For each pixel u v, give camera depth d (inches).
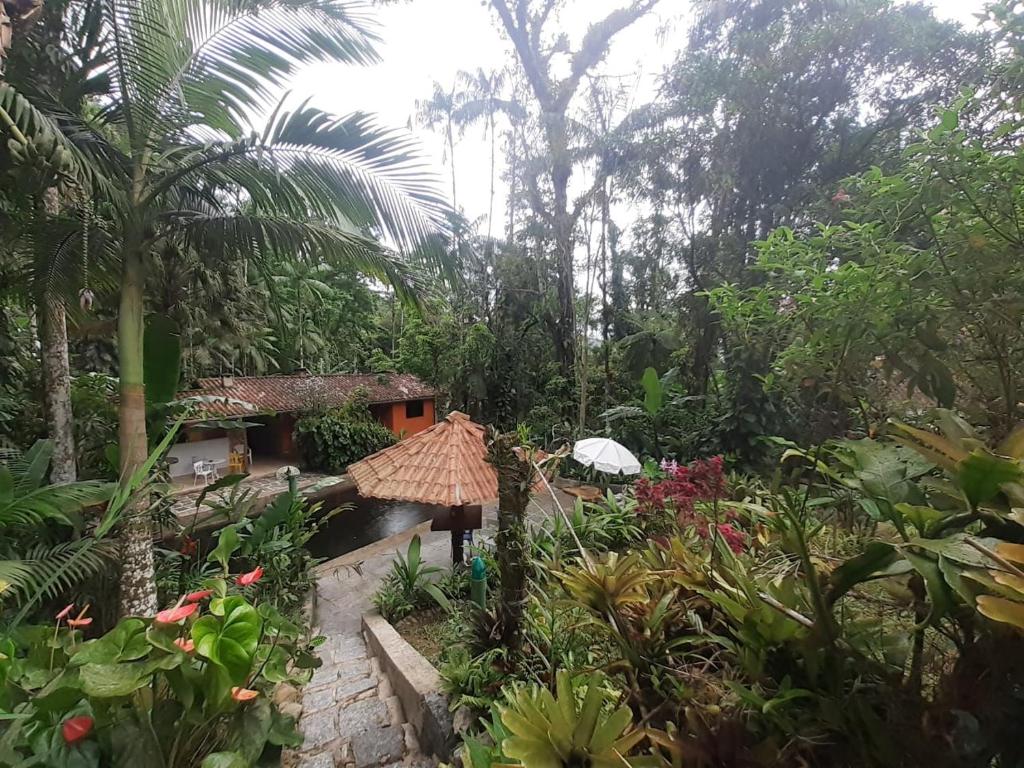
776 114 251.6
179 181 134.3
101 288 145.6
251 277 308.8
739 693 41.8
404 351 567.8
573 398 438.9
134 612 125.5
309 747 97.5
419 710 99.0
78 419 183.5
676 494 101.8
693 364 326.6
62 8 109.6
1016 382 49.1
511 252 469.1
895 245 54.4
